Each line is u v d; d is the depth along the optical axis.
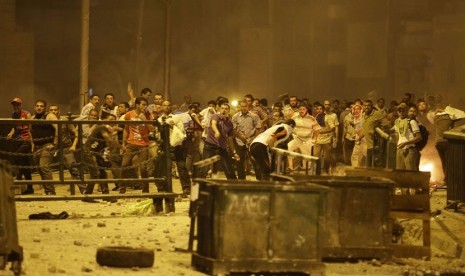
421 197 23.03
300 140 41.16
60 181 28.69
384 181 21.55
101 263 19.80
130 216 28.70
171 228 26.08
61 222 27.00
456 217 28.19
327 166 46.22
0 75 90.38
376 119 40.91
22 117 37.09
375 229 21.42
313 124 41.34
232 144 34.59
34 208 31.00
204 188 19.58
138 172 35.94
